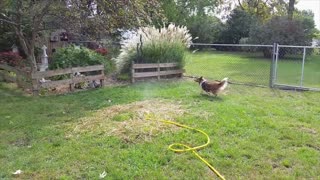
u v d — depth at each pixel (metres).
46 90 7.15
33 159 3.49
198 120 4.85
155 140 4.04
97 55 9.60
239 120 4.87
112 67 10.06
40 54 10.95
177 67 9.62
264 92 7.41
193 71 10.93
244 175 3.17
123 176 3.10
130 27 7.94
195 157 3.55
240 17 22.42
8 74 7.94
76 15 7.16
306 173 3.20
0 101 6.19
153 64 8.98
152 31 9.48
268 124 4.71
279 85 8.03
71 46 9.65
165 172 3.21
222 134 4.27
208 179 3.09
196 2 21.66
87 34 8.26
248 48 18.94
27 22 7.54
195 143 3.95
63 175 3.14
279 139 4.12
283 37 16.03
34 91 6.82
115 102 6.09
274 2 21.34
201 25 21.88
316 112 5.50
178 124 4.64
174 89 7.37
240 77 9.81
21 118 5.05
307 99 6.61
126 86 7.91
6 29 10.82
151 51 9.27
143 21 7.80
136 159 3.47
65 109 5.61
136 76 8.69
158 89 7.39
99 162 3.41
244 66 12.52
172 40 9.62
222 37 22.81
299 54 15.79
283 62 13.92
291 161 3.46
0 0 6.76
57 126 4.64
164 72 9.26
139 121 4.77
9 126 4.64
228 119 4.91
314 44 16.42
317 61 14.15
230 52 19.41
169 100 6.25
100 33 8.34
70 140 4.07
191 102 6.09
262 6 22.08
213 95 6.75
